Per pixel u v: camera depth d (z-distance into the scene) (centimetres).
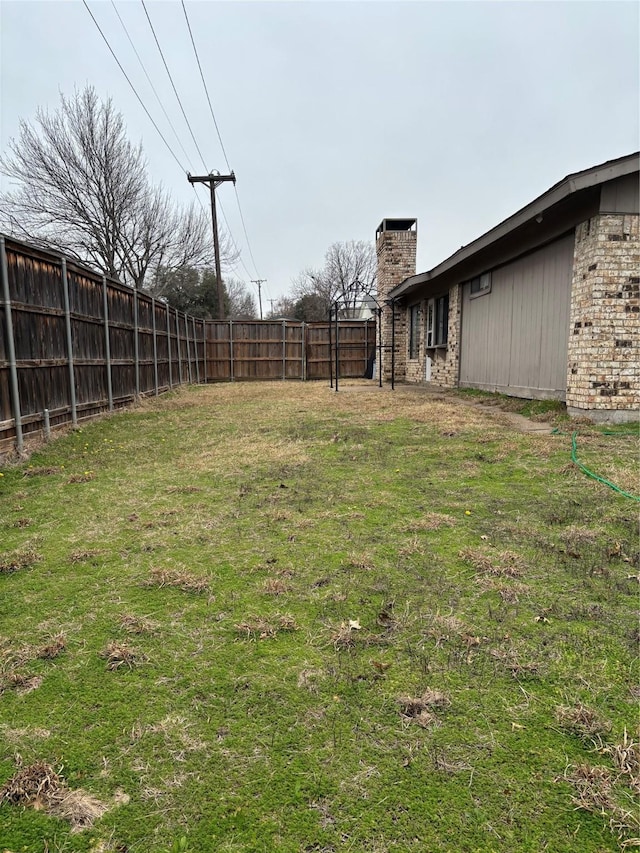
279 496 337
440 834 105
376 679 154
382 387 1212
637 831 104
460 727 134
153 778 120
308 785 117
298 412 749
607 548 241
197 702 145
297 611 193
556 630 176
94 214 1875
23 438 485
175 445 522
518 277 762
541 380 701
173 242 2172
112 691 151
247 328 1633
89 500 338
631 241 536
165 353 1104
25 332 499
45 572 230
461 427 557
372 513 299
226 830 107
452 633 176
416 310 1324
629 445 450
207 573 226
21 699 147
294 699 146
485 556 235
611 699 142
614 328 547
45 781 119
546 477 364
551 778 118
